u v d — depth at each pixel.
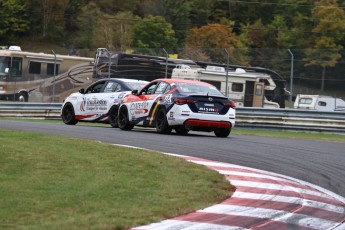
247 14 127.75
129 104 32.72
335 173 19.98
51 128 31.19
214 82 57.41
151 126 31.25
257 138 31.91
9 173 16.06
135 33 108.94
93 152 20.39
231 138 30.31
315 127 44.06
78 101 37.06
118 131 31.53
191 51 61.75
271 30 115.44
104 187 14.99
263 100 57.19
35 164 17.48
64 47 121.56
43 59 66.44
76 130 30.44
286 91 56.47
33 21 126.38
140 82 35.53
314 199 15.65
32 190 14.23
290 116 44.69
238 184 16.92
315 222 13.20
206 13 125.81
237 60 58.78
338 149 27.52
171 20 121.19
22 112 50.81
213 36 106.75
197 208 13.68
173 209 13.30
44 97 66.50
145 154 20.55
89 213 12.47
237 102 57.50
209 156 22.36
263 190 16.27
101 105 35.38
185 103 29.36
